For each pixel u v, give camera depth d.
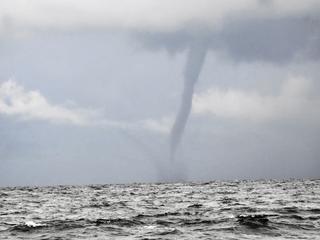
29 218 67.44
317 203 84.12
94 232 46.97
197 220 55.31
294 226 48.03
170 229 47.72
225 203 90.50
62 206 96.62
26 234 46.72
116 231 47.38
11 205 104.50
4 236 45.66
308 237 41.78
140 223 53.72
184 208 79.69
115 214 70.88
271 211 66.75
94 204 101.00
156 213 69.31
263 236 42.56
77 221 57.09
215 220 54.25
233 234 43.75
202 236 42.78
